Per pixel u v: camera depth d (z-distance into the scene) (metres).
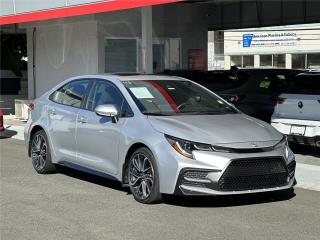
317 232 5.83
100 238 5.61
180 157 6.42
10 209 6.77
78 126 8.07
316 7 17.06
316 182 8.27
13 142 13.20
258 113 11.90
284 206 6.93
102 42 16.28
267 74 12.17
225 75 12.71
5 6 17.14
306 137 9.86
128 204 6.97
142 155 6.90
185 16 18.09
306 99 9.88
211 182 6.33
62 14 14.75
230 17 18.91
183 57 18.19
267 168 6.60
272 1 18.16
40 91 19.05
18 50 30.11
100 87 8.09
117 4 12.76
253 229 5.92
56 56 18.09
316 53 36.03
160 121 6.93
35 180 8.53
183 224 6.09
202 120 7.07
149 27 14.05
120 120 7.34
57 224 6.12
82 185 8.16
